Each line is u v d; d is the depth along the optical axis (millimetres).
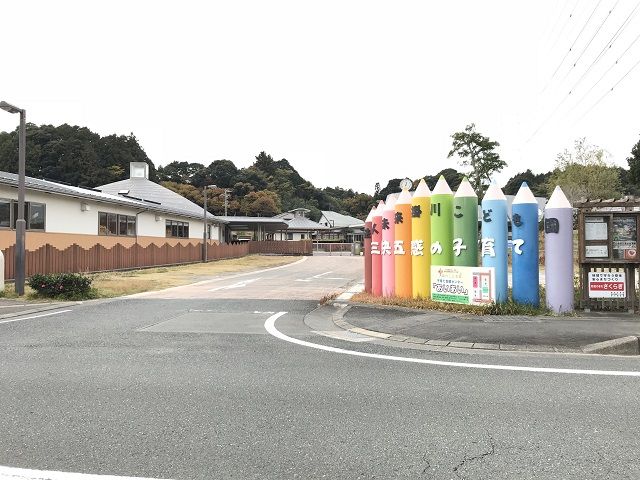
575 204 9898
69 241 23391
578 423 3980
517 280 10094
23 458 3365
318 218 87625
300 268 30141
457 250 10867
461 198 10891
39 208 21359
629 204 9625
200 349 7000
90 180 57438
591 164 42469
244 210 76938
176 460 3340
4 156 56188
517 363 6066
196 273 24812
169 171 90312
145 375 5551
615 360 6211
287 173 102562
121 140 70125
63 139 61406
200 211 44750
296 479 3074
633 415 4160
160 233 34000
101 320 9773
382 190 101562
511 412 4258
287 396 4758
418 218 11594
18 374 5594
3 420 4098
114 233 27828
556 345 7004
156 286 17203
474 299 10117
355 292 15109
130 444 3605
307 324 9383
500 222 10164
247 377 5461
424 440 3664
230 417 4172
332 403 4539
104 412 4301
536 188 66750
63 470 3186
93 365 6027
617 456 3363
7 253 17625
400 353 6727
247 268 29766
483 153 44406
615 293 9703
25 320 9781
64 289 13211
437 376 5473
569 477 3072
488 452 3443
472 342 7312
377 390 4949
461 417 4145
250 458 3371
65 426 3961
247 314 10648
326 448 3529
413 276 11734
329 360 6301
